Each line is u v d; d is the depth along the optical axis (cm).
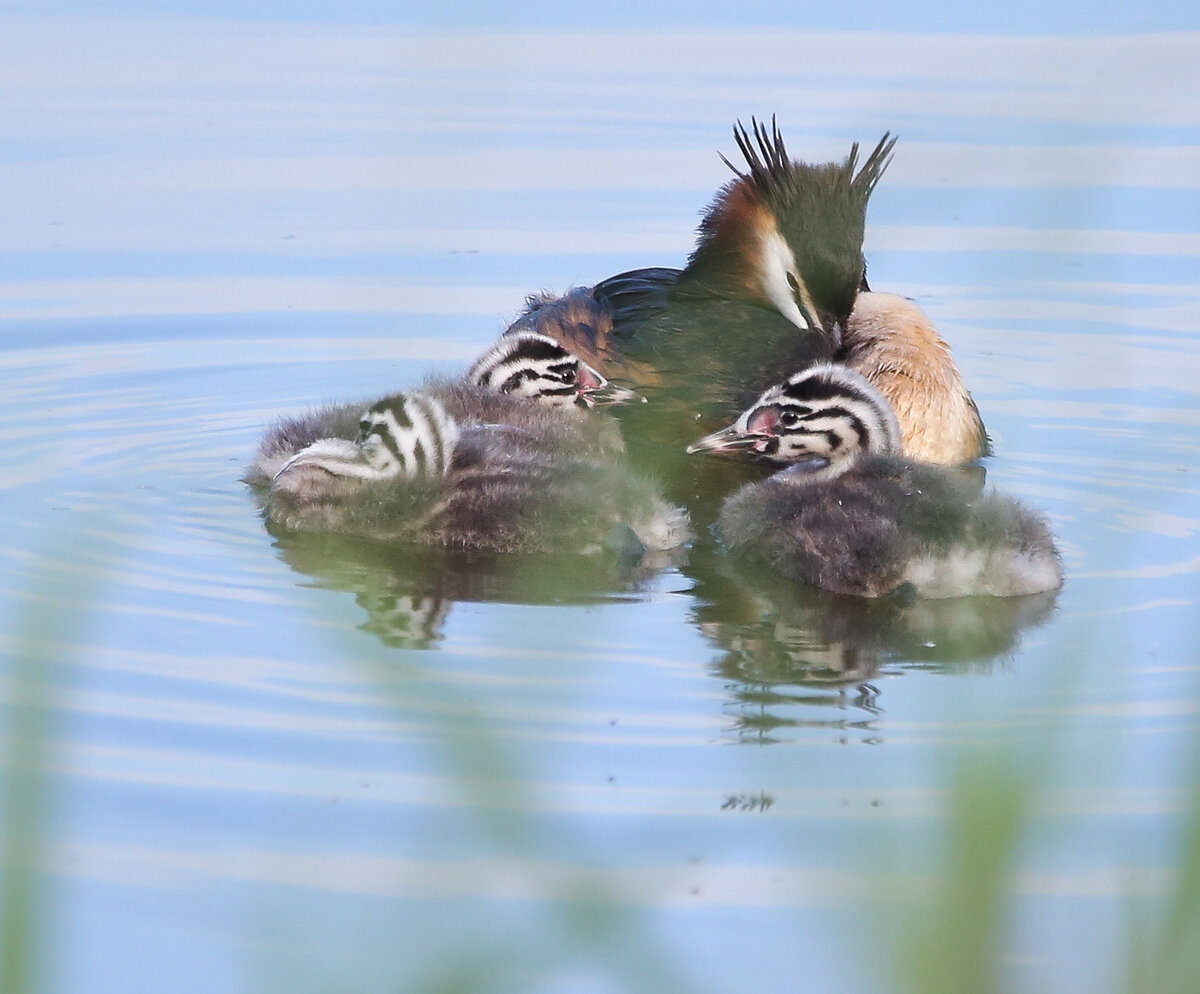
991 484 1427
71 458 1441
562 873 716
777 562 1236
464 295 1911
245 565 1216
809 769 908
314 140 2311
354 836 840
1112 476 1449
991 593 1172
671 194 2153
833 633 1113
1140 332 1809
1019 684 1017
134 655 1047
